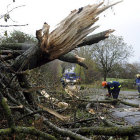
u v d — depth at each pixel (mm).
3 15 2168
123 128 2225
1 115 2303
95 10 2033
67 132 1941
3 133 1629
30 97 2666
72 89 3742
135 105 5344
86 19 2012
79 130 2336
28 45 2725
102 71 18000
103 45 17922
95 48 15938
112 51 18062
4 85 2529
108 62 17984
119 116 4219
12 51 2621
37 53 2221
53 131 2191
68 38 2039
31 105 2561
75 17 2012
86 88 4316
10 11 2182
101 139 2529
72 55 2580
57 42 2059
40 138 2080
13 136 1882
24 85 2615
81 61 2570
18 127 1724
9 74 2924
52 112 1915
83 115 3666
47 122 2111
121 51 18172
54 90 3684
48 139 1776
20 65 2414
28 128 1746
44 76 3867
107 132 2234
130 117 4164
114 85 6586
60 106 3273
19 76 2496
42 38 2072
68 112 3252
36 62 2348
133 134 2219
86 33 2055
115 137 2432
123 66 16672
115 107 5758
